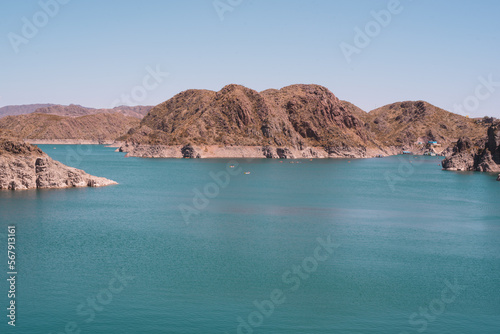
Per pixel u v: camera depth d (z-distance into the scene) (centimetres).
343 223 9806
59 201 11925
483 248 7669
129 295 5309
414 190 16988
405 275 6181
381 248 7594
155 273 6091
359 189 17125
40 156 14750
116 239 7994
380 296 5416
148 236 8288
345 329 4569
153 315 4800
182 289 5519
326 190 16538
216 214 10781
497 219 10544
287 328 4550
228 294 5391
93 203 11938
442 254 7250
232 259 6806
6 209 10625
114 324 4584
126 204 12069
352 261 6800
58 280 5781
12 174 13725
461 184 19600
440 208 12275
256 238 8219
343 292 5522
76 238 8019
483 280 6019
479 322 4775
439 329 4603
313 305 5116
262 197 14188
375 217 10644
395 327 4634
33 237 8044
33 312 4850
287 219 10206
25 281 5741
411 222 10044
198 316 4794
